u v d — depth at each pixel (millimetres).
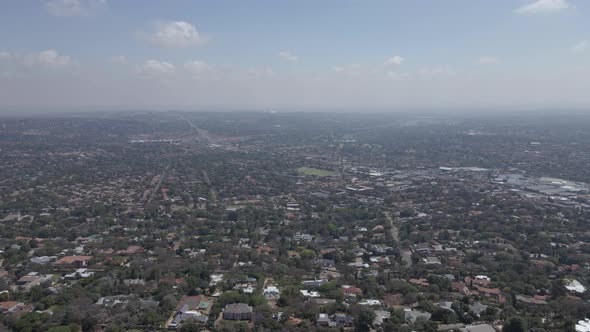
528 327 179625
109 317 187375
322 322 185125
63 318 182500
